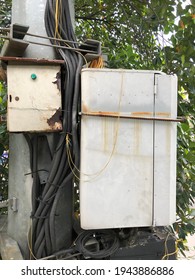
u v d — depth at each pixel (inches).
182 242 104.2
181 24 99.8
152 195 64.7
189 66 100.3
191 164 107.7
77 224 79.7
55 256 69.8
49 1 69.9
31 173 72.6
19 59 61.7
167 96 64.2
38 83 63.6
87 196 62.1
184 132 107.8
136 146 63.6
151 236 72.2
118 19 139.6
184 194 104.4
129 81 62.7
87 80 61.2
